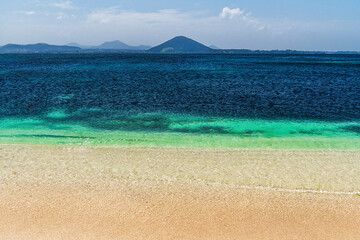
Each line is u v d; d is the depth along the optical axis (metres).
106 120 17.36
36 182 8.43
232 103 23.09
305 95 26.94
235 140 13.40
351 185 8.48
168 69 58.22
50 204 7.18
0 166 9.56
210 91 29.31
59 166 9.70
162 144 12.55
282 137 14.02
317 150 11.87
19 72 48.50
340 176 9.12
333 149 12.02
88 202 7.32
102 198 7.54
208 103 23.06
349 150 11.88
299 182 8.66
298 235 6.15
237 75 45.81
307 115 19.02
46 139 13.11
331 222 6.61
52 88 30.33
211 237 6.03
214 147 12.20
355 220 6.69
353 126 16.23
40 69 55.69
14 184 8.26
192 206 7.22
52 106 21.33
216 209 7.10
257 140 13.45
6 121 16.75
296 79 40.38
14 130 14.75
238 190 8.13
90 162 10.13
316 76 44.75
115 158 10.58
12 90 28.53
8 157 10.44
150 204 7.29
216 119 17.83
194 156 10.92
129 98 25.11
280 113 19.61
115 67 63.25
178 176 9.04
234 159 10.63
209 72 51.25
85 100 23.94
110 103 22.80
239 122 17.11
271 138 13.83
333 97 25.89
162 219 6.64
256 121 17.41
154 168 9.66
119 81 37.22
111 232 6.13
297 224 6.53
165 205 7.26
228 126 16.14
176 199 7.57
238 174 9.24
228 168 9.73
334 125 16.47
